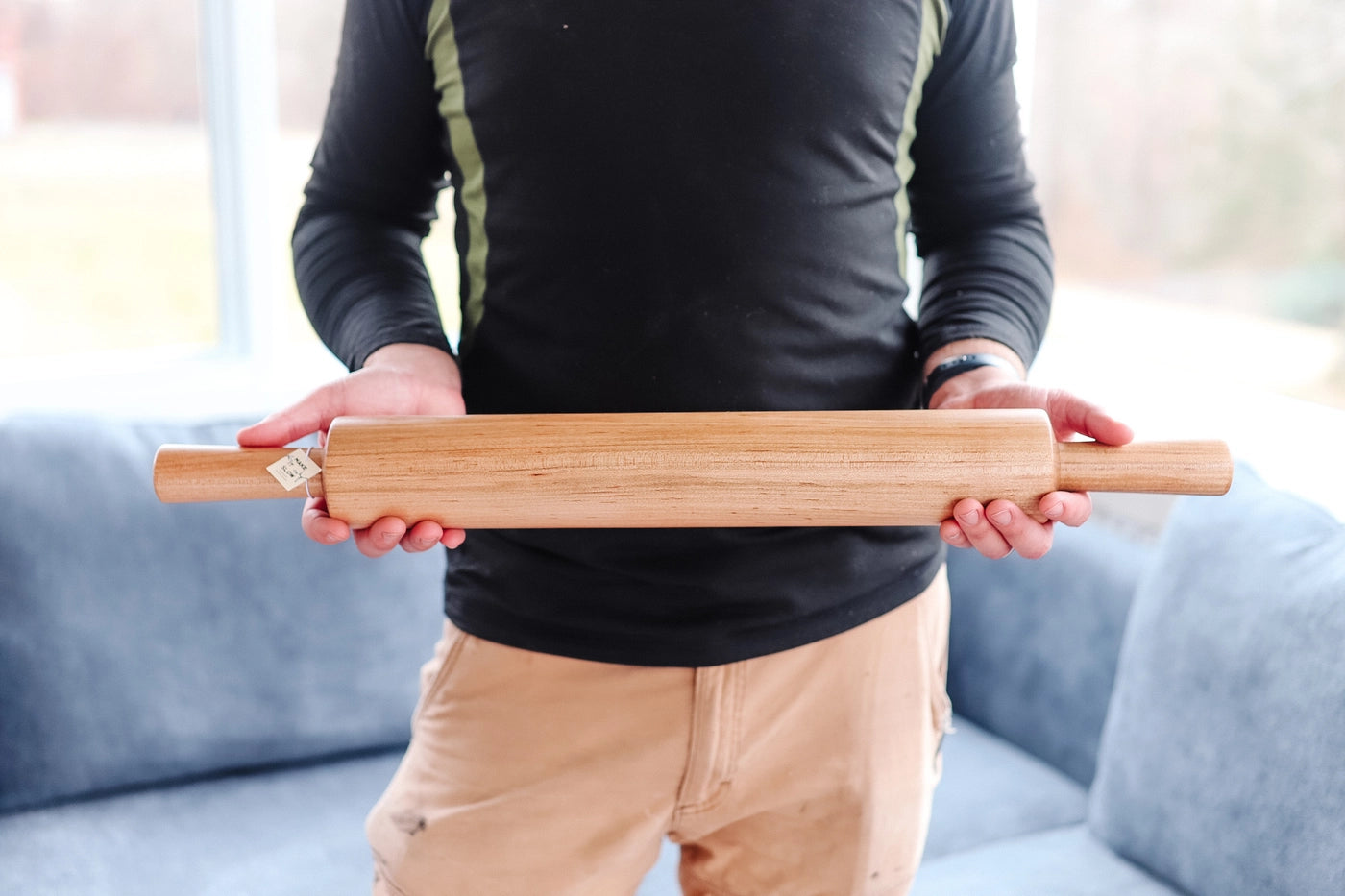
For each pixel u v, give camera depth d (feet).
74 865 4.38
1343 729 3.61
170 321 6.84
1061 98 6.58
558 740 2.71
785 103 2.49
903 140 2.78
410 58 2.81
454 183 2.82
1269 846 3.76
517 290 2.61
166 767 4.92
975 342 2.81
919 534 2.88
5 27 6.15
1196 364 6.00
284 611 5.09
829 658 2.73
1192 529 4.40
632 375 2.56
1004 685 5.46
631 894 2.94
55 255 6.50
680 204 2.49
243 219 6.71
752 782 2.79
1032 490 2.35
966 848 4.68
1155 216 6.11
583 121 2.50
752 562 2.63
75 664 4.74
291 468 2.37
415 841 2.79
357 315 2.79
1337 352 5.30
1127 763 4.41
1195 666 4.17
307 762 5.28
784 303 2.56
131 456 5.01
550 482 2.34
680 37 2.48
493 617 2.75
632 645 2.64
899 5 2.64
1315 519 4.09
